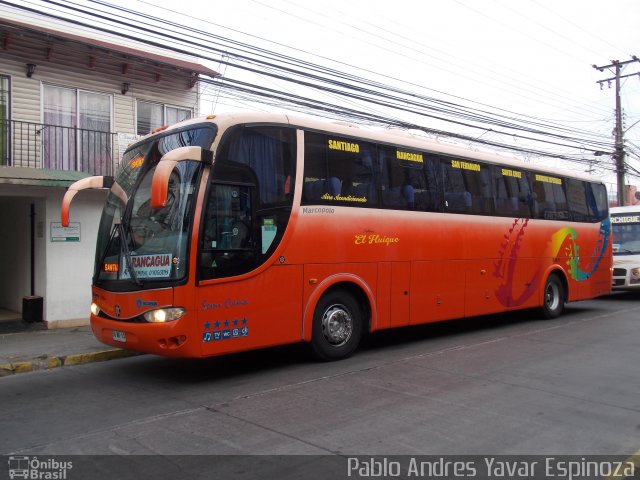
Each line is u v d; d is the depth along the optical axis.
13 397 6.52
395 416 5.46
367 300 8.39
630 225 17.39
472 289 10.23
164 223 6.51
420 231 9.24
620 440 4.87
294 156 7.52
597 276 14.17
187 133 7.05
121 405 6.05
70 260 11.66
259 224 7.04
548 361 8.03
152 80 14.79
